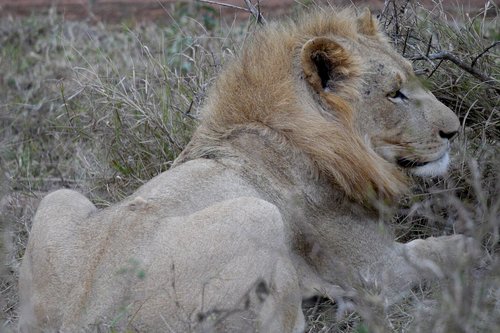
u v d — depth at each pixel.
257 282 8.22
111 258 8.30
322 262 9.58
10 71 16.50
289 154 9.55
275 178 9.47
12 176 13.28
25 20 18.83
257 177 9.39
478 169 10.80
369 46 10.03
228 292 8.11
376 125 9.87
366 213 9.82
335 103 9.60
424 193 11.05
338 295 9.48
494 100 11.66
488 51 11.98
